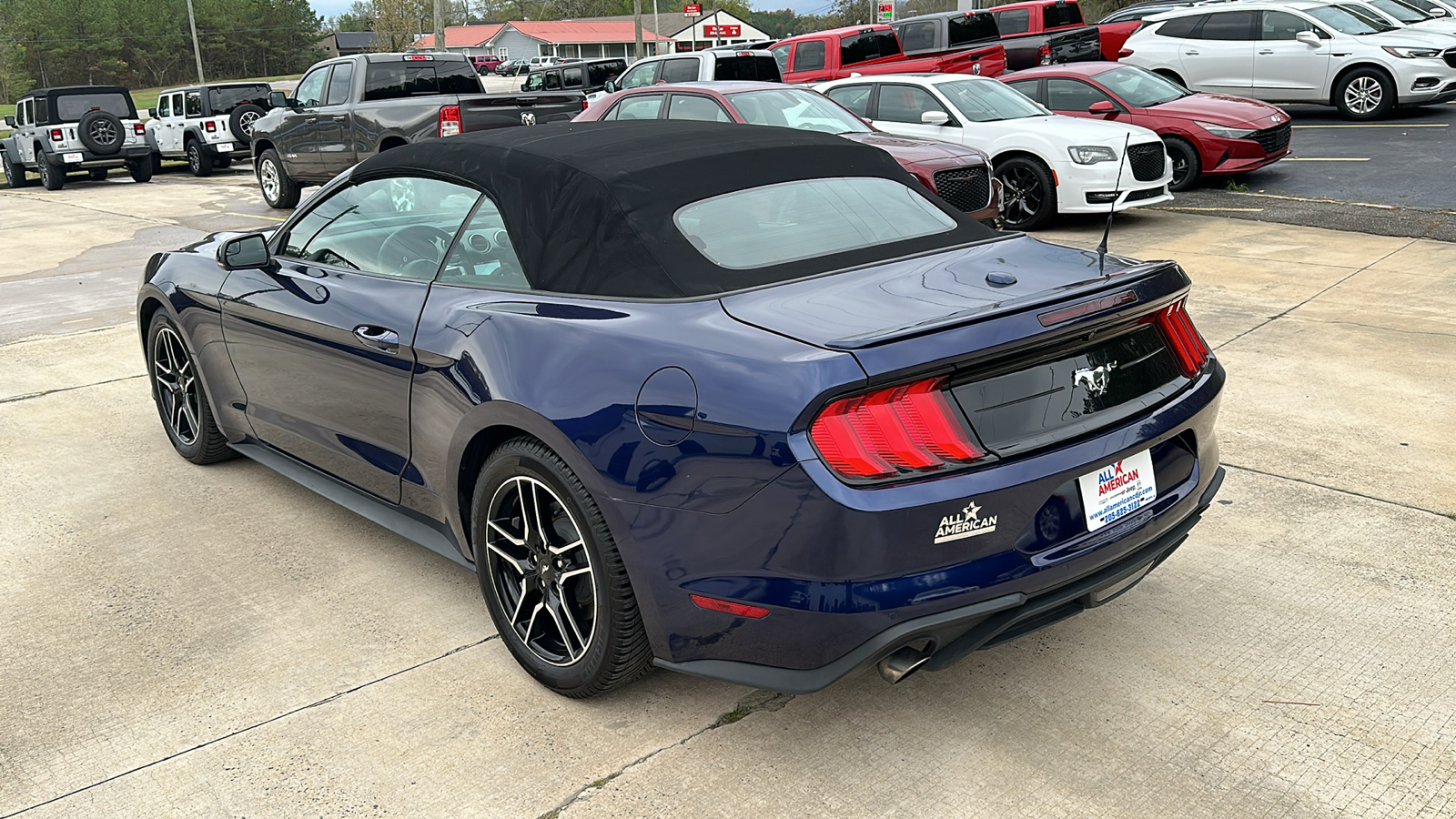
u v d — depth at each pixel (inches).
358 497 148.9
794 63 636.7
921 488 90.4
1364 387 207.6
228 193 657.6
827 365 89.4
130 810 99.0
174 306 177.3
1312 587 133.9
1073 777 99.5
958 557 92.8
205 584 144.6
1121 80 484.7
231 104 804.0
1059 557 97.3
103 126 742.5
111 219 536.1
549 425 104.7
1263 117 455.2
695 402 95.0
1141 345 108.7
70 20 4569.4
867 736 106.7
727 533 94.6
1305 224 378.3
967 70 561.3
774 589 93.3
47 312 316.5
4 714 115.0
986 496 92.3
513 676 120.0
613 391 101.0
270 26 5132.9
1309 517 153.5
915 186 138.3
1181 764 101.0
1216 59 659.4
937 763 102.1
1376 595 131.3
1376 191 425.4
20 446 203.0
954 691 114.4
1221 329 249.9
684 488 96.0
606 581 103.9
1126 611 130.1
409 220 136.3
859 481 89.0
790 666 95.3
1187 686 113.7
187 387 186.2
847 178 132.3
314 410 149.3
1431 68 603.2
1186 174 461.4
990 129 409.7
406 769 103.7
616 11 5477.4
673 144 128.8
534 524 113.7
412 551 154.7
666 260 109.7
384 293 133.6
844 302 102.6
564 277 114.7
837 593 90.8
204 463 190.5
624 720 111.0
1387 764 100.3
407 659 124.2
